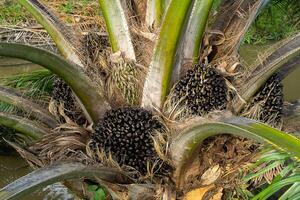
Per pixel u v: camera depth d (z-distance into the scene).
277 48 3.46
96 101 3.37
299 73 7.42
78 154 3.37
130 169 3.24
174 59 3.23
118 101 3.42
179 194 3.33
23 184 2.73
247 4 3.65
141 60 3.38
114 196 3.30
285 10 8.84
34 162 3.53
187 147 3.13
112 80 3.42
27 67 7.37
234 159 3.34
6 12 7.99
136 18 3.45
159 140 3.20
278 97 3.51
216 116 2.92
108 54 3.52
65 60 3.14
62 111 3.55
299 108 3.92
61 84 3.57
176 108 3.24
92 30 3.84
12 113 3.70
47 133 3.56
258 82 3.38
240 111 3.44
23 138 3.79
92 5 4.60
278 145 2.50
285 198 2.67
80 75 3.25
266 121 3.50
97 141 3.26
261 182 3.59
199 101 3.26
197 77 3.27
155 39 3.29
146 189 3.24
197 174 3.33
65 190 5.02
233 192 3.44
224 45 3.58
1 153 5.42
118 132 3.21
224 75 3.44
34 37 4.59
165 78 3.25
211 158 3.33
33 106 3.65
